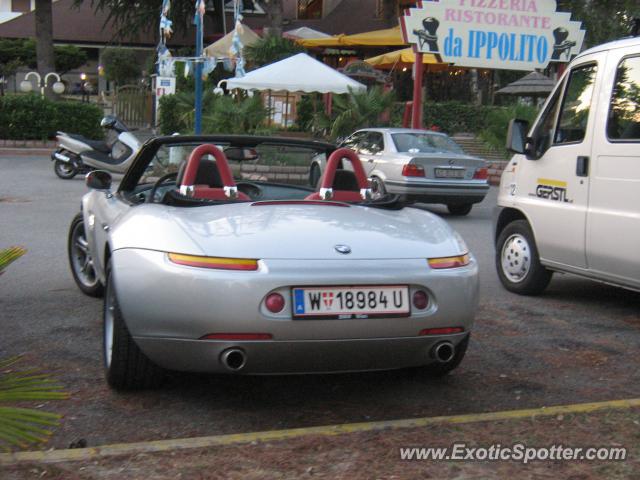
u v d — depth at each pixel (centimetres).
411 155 1363
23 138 2380
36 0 3138
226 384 463
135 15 3778
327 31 3809
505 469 339
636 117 605
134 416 410
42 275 768
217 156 479
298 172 562
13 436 213
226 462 339
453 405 438
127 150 1725
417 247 416
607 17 2364
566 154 672
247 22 4078
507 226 752
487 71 3288
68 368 485
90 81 4031
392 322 392
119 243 414
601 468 341
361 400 443
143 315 390
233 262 381
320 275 383
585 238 644
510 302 706
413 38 1738
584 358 535
